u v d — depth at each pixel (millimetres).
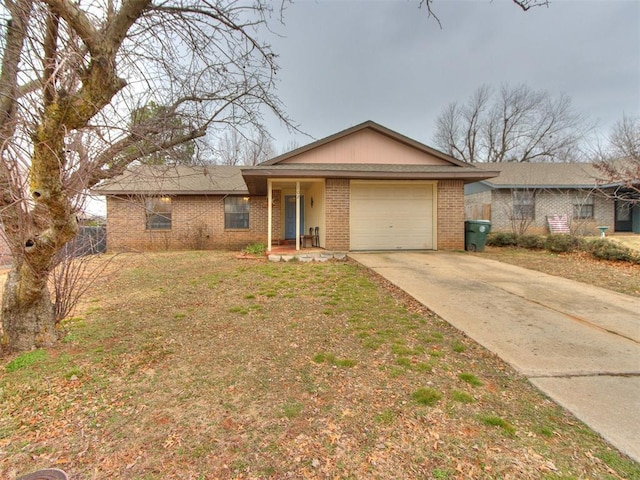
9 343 3615
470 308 4777
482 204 16250
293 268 8156
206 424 2363
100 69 2887
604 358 3246
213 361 3346
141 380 2998
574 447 2072
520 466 1921
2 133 2680
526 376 2930
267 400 2646
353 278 6836
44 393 2807
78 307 5195
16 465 2010
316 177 9672
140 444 2180
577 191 15406
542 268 7574
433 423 2322
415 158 10945
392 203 10477
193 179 14195
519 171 16625
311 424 2340
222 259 10156
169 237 13828
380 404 2561
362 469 1926
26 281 3557
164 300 5598
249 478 1879
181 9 3934
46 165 2809
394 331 4023
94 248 4355
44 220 3281
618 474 1854
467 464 1943
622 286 5992
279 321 4469
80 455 2088
